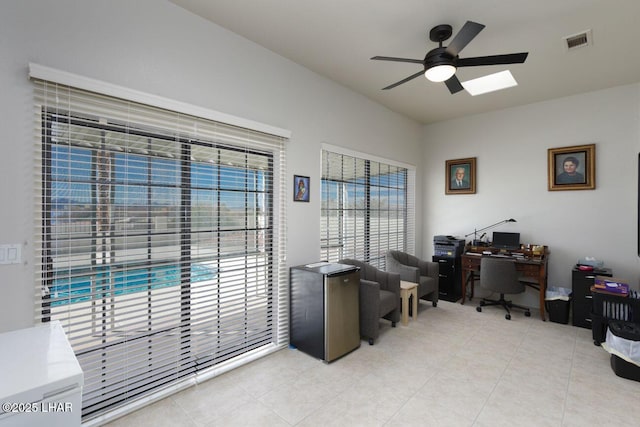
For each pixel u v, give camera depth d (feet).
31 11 5.39
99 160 6.22
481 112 14.90
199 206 7.71
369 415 6.43
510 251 13.51
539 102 13.44
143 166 6.79
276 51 9.29
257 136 8.85
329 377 7.87
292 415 6.42
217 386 7.45
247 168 8.82
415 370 8.23
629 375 7.78
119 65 6.33
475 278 15.03
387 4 7.12
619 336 8.11
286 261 9.66
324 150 11.17
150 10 6.79
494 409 6.64
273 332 9.46
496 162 14.62
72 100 5.78
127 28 6.45
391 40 8.68
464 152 15.64
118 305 6.55
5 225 5.22
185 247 7.44
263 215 9.24
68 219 5.86
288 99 9.73
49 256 5.64
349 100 12.06
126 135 6.57
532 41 8.60
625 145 11.64
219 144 8.16
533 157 13.62
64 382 3.27
